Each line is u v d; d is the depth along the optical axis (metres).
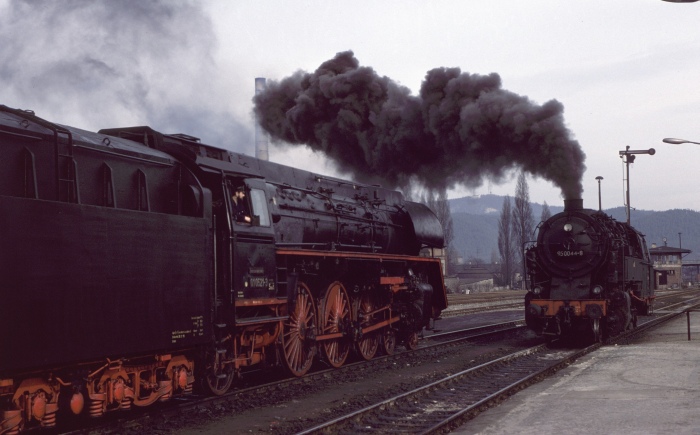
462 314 36.47
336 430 9.87
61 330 8.39
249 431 10.00
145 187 10.48
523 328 27.30
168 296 10.30
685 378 13.40
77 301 8.65
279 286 13.88
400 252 20.44
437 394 12.95
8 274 7.75
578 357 17.97
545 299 21.61
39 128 9.02
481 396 12.66
